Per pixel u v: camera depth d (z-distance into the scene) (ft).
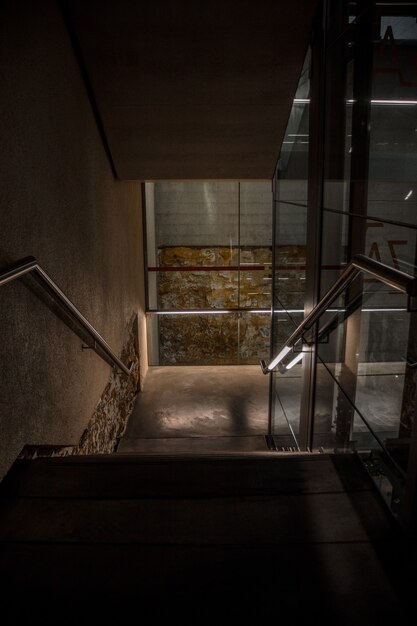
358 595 4.89
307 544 5.63
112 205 16.84
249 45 12.50
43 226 9.04
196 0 11.29
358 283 9.95
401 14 9.20
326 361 11.68
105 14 11.32
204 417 20.57
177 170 17.35
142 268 25.73
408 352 8.68
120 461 7.39
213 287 28.09
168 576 5.15
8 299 7.49
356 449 9.78
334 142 10.90
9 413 7.51
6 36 7.39
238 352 29.63
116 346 17.19
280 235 17.88
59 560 5.39
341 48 10.39
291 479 6.91
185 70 13.12
